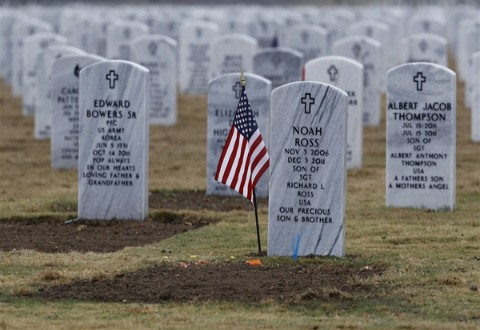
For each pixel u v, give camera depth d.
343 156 35.69
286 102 35.84
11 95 93.06
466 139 67.31
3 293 31.94
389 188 45.53
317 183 35.91
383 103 86.31
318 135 35.72
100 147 43.06
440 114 44.44
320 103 35.62
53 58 65.44
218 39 79.31
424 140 44.78
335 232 36.03
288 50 64.44
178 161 60.34
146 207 43.78
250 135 37.00
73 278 33.47
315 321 29.03
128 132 42.94
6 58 106.75
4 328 28.25
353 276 33.59
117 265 35.22
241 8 183.75
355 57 73.56
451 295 31.66
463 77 102.38
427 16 133.12
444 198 44.91
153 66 74.12
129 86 42.69
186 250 37.91
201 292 32.00
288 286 32.53
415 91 44.59
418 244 38.66
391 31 115.31
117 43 91.44
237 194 49.44
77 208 45.62
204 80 94.06
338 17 136.62
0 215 44.06
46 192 49.88
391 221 42.75
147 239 40.19
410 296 31.52
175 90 74.69
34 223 43.28
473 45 94.94
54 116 55.66
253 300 31.20
